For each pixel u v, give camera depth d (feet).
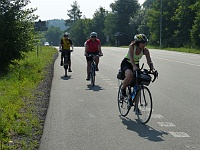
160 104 33.40
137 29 336.29
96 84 46.96
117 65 77.30
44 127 25.03
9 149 19.95
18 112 28.73
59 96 37.63
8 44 61.05
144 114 26.30
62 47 58.23
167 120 27.20
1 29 60.64
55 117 28.07
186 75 56.75
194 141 21.77
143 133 23.67
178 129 24.61
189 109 31.14
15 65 65.41
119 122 26.73
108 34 387.96
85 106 32.50
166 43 237.86
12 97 33.99
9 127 23.80
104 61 90.07
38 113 28.89
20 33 62.34
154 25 257.75
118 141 21.86
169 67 71.10
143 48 27.02
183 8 227.61
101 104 33.47
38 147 20.65
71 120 27.17
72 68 70.33
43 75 55.42
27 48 64.13
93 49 47.16
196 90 41.60
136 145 21.03
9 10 61.93
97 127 25.22
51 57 101.91
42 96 36.63
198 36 189.78
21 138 22.20
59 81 49.98
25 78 47.24
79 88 43.42
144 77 26.22
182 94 38.93
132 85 27.99
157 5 258.98
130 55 26.73
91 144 21.26
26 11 64.28
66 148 20.51
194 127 25.11
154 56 111.45
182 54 125.90
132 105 27.58
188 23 227.61
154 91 41.04
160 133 23.63
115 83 47.88
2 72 57.36
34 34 67.72
